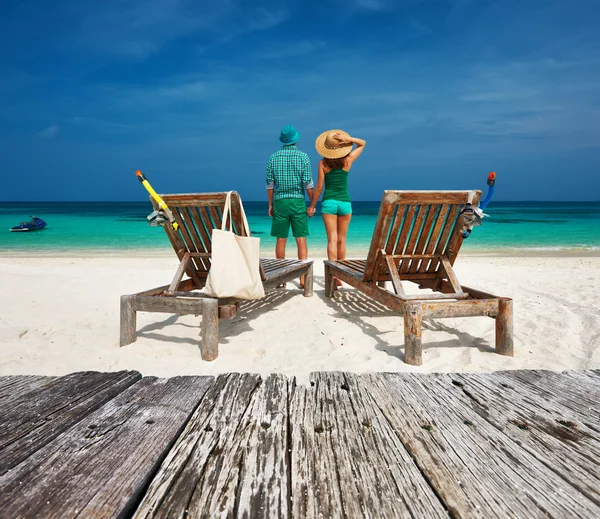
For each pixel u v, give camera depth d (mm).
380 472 1529
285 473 1518
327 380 2441
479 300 3523
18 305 5227
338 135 5426
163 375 3182
